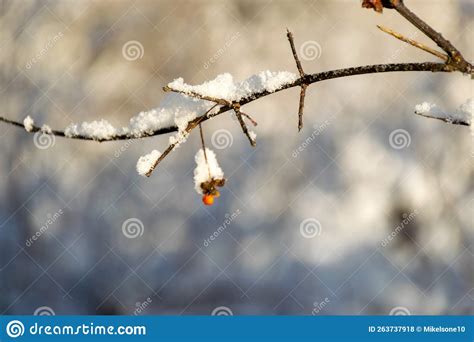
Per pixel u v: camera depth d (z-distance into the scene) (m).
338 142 7.46
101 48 7.91
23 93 7.93
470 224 7.29
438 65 1.92
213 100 2.04
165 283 7.21
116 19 8.03
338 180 7.34
